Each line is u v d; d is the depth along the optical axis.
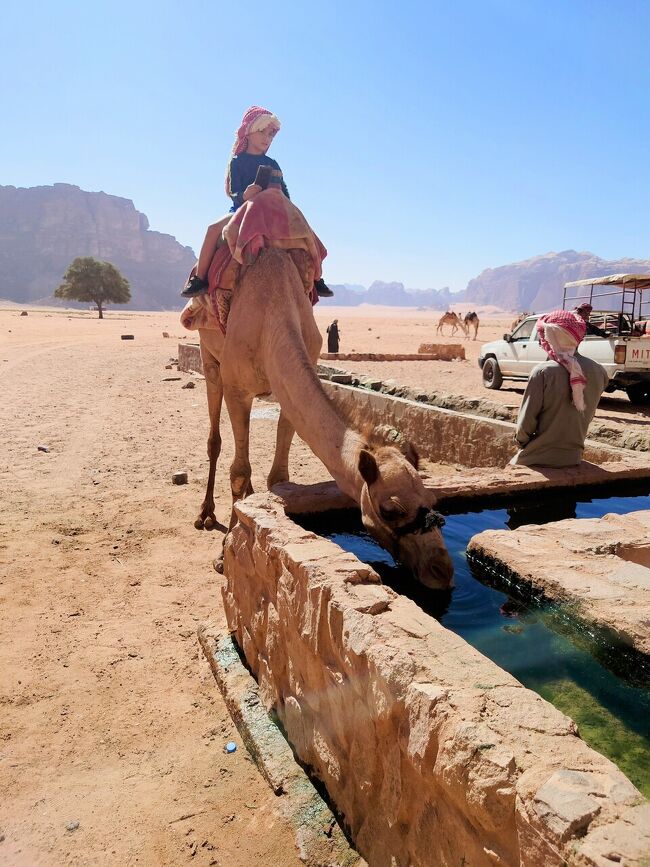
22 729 4.09
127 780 3.69
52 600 5.72
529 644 3.37
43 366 25.17
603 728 2.77
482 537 4.25
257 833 3.25
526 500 5.45
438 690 2.27
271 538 3.80
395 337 53.53
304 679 3.41
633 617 3.08
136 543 7.03
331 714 3.08
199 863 3.12
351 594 3.00
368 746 2.71
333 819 3.14
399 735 2.42
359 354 28.72
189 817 3.41
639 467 5.97
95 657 4.88
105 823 3.38
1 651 4.92
